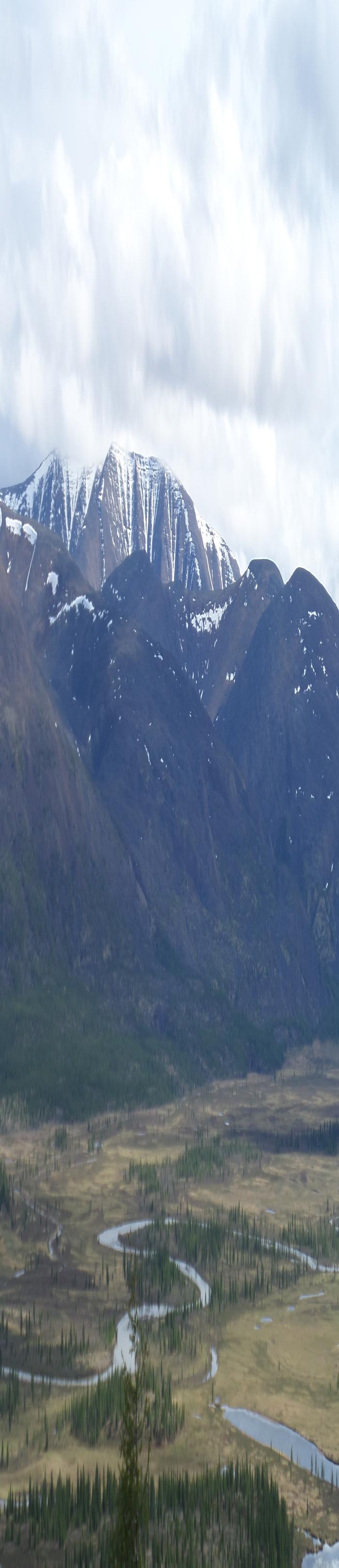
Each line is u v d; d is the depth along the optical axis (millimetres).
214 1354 162125
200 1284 186500
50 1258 189750
